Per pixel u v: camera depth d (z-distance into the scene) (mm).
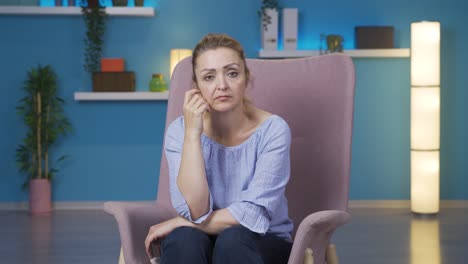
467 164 5969
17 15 5824
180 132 2170
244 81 2066
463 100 5949
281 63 2541
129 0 5910
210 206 2055
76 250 4285
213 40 2047
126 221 2107
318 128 2398
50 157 5906
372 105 5941
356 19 5930
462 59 5934
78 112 5898
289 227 2139
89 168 5934
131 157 5949
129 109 5930
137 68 5910
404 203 5957
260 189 2010
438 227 4961
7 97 5855
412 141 5488
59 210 5824
